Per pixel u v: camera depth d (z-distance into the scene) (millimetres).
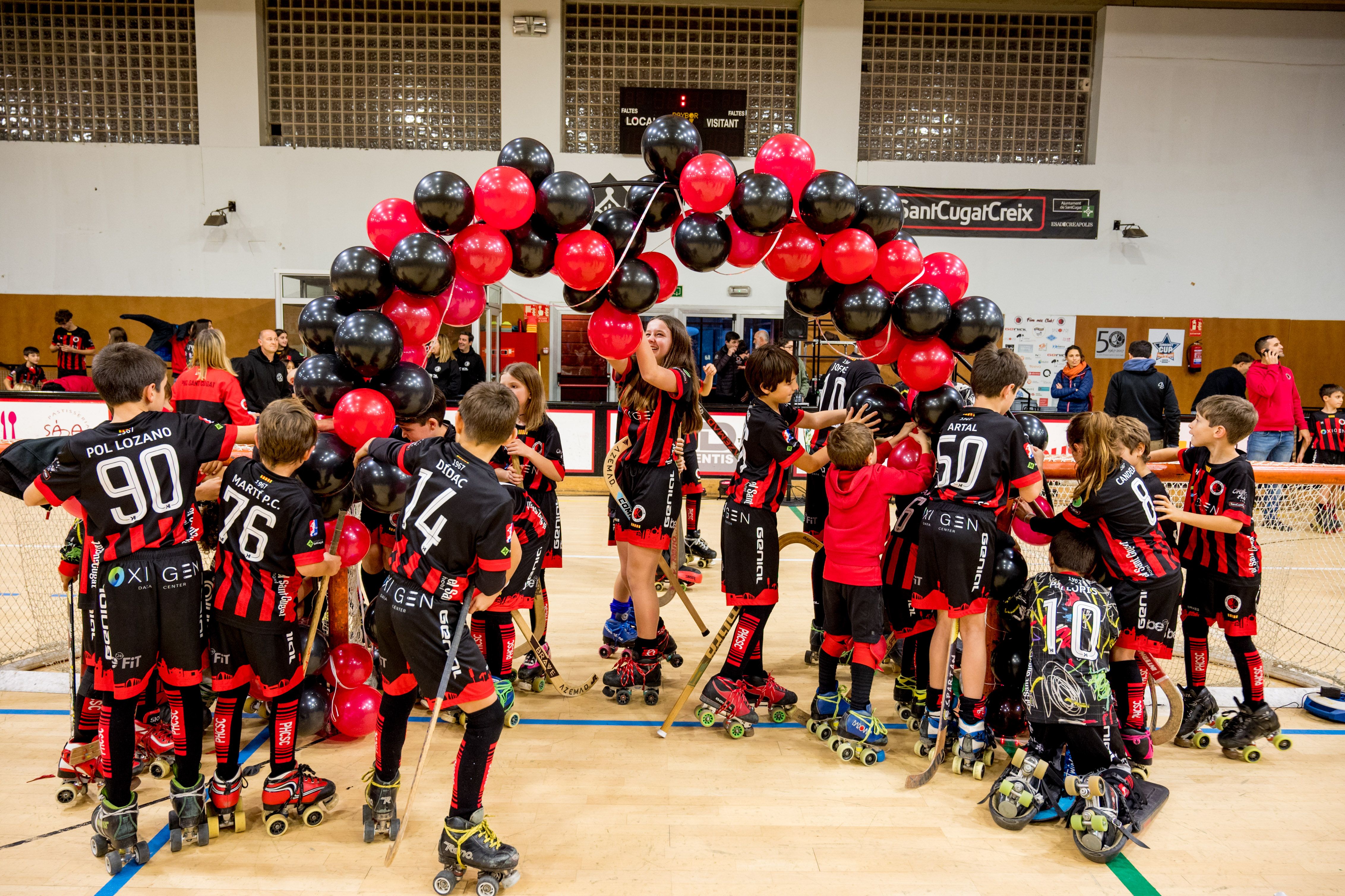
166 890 2158
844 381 4023
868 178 10531
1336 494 4488
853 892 2203
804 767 2951
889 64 10656
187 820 2336
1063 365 10773
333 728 3094
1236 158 10594
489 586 2109
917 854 2395
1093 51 10625
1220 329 10766
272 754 2457
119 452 2160
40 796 2641
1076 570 2662
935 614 3182
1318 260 10734
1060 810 2580
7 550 5824
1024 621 3004
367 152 10281
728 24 10586
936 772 2867
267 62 10273
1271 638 4473
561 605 4922
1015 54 10656
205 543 2846
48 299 10289
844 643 3104
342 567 2773
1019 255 10656
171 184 10203
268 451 2268
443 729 3248
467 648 2150
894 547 3281
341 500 2562
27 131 10250
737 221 2701
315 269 10367
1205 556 3117
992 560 2828
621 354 2820
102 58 10172
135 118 10312
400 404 2498
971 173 10547
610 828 2506
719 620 4715
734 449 3377
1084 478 2771
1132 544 2773
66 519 6297
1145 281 10711
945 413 3037
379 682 3375
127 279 10297
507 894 2158
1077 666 2504
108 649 2189
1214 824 2584
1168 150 10570
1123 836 2357
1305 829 2566
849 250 2740
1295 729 3324
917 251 2859
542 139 10344
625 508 3354
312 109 10414
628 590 4000
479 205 2492
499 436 2133
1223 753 3113
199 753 2348
